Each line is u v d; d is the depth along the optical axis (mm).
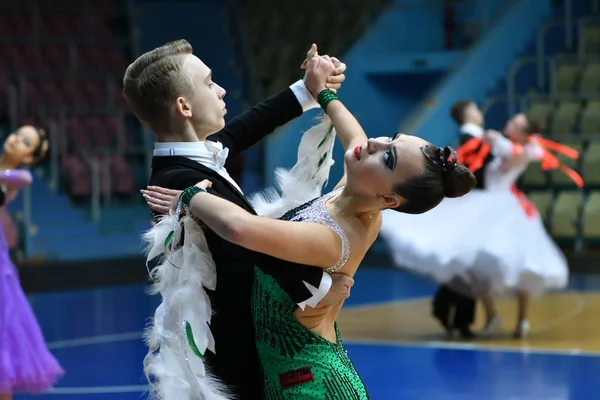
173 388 5891
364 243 6098
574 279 28000
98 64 33531
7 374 11695
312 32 37094
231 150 7152
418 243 17828
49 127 30000
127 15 35188
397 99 35156
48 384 12336
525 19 32562
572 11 33656
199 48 37062
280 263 5926
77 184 30062
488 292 17859
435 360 16344
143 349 18109
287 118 7367
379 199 5992
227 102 35844
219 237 6035
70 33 33906
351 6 36906
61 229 28938
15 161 13820
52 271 27750
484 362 16094
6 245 12336
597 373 15031
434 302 18672
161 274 5938
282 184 7098
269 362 6129
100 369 16188
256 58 37250
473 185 6117
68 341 19109
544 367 15586
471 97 30812
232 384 6211
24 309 12266
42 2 33812
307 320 6094
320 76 7227
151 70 6262
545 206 29094
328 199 6281
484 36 31547
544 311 22203
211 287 5941
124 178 31266
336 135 7238
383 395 13719
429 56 33094
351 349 17516
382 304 23875
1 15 32688
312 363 6070
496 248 17609
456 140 30125
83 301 25406
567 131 30344
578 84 31375
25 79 30766
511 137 18453
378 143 5941
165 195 6059
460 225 17859
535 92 31891
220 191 6227
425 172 5871
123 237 30047
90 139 31516
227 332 6191
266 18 38094
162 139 6375
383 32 34469
